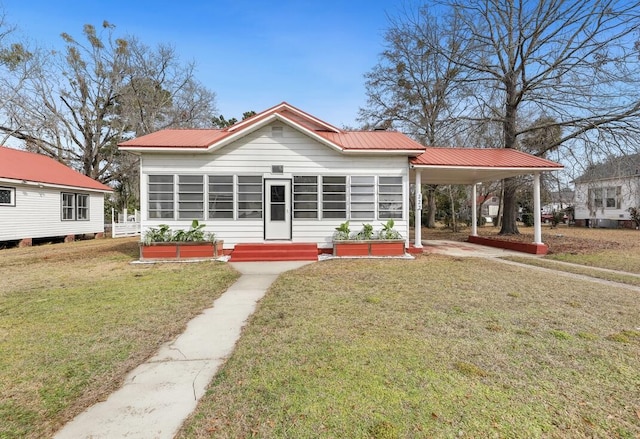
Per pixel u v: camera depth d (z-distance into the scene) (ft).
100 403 8.47
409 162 36.60
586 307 16.37
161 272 26.43
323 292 19.53
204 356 11.25
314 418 7.64
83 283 22.38
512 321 14.26
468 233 69.21
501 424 7.40
